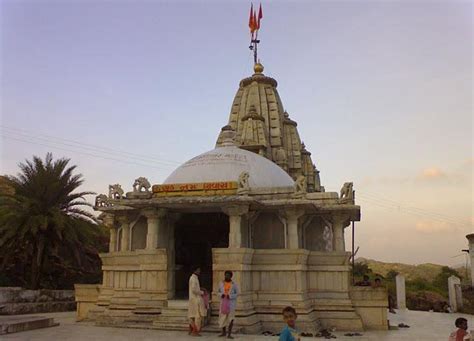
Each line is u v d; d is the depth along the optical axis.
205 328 16.75
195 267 26.83
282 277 19.02
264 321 18.22
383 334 17.78
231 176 22.19
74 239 29.83
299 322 17.83
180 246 26.66
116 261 21.31
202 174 22.55
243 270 18.25
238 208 18.94
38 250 28.75
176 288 25.53
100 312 20.95
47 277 33.59
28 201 29.14
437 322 23.09
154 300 19.06
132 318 18.70
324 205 21.39
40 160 31.30
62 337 15.60
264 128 43.66
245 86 49.06
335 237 21.38
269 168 24.77
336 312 19.28
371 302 19.58
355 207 20.77
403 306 32.69
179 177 22.98
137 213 22.36
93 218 32.31
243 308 17.34
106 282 21.47
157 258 19.52
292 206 19.70
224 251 18.33
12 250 29.19
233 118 47.78
